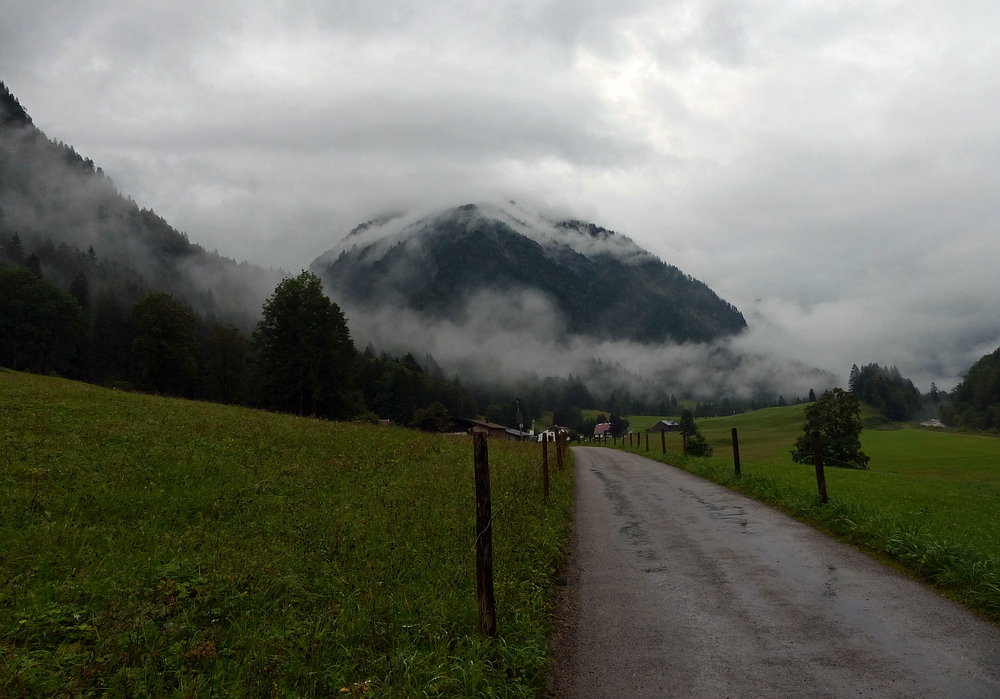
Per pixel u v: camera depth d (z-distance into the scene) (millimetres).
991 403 176250
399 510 12336
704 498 17406
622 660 6008
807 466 35812
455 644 6250
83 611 6371
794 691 5121
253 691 4922
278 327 63812
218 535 9773
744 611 7250
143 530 9508
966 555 8578
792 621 6836
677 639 6477
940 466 75312
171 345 69125
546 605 7664
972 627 6492
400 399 115438
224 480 13648
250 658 5488
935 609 7109
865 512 12602
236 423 22594
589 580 9016
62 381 29453
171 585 7117
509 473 19547
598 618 7293
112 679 4934
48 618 6039
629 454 50688
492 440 36344
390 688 4980
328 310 65125
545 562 9695
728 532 12125
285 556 8836
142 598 6719
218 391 78875
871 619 6809
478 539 6523
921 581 8328
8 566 7496
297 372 62656
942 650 5875
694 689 5277
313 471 16219
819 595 7758
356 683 5102
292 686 5184
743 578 8688
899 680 5242
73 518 9922
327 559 9180
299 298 64312
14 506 9969
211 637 5945
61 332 86188
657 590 8305
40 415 18016
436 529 11102
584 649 6352
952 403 197375
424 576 8438
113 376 101750
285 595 7363
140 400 25594
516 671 5742
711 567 9383
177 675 5168
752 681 5363
